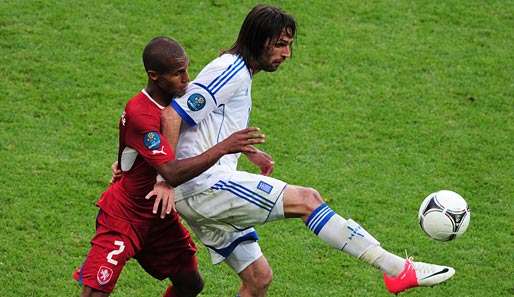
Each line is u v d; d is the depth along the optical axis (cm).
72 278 2834
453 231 2434
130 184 2366
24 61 3922
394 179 3419
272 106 3778
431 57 4131
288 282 2888
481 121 3784
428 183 3406
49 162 3378
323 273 2942
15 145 3459
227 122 2367
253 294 2558
